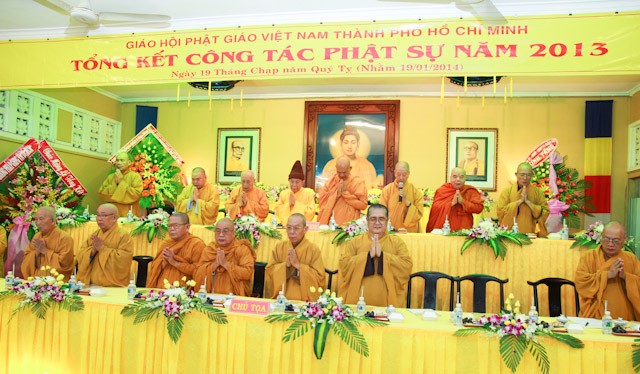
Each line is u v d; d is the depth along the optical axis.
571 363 2.89
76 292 3.83
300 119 10.21
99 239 4.66
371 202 7.93
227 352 3.27
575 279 4.34
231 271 4.56
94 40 5.62
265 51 5.24
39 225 5.08
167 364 3.33
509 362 2.89
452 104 9.72
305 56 5.16
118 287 4.58
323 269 4.68
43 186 6.92
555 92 9.35
